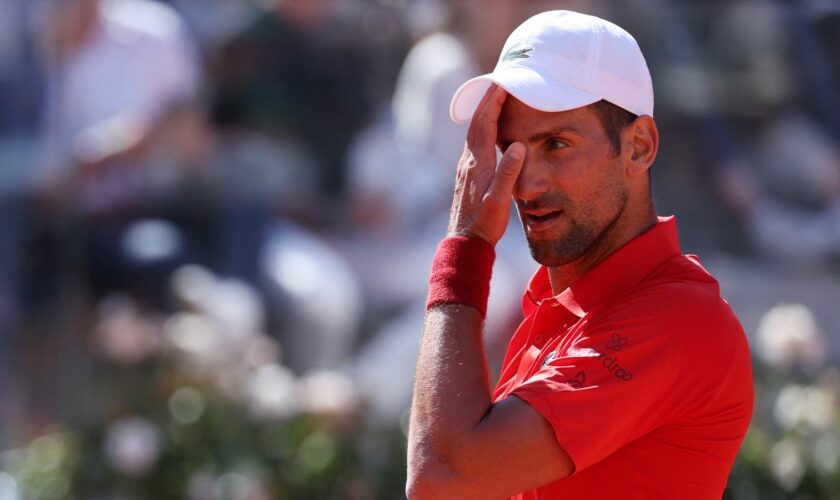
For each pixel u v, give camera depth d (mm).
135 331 16969
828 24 17594
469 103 7762
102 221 17812
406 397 16734
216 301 17234
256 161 17844
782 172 17594
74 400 17109
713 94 17625
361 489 15867
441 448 6824
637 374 6898
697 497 7152
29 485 16500
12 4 18281
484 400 6902
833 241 17406
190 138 17938
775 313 17062
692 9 17656
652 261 7406
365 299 17344
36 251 17828
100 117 18062
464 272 7281
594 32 7324
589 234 7309
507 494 6844
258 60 17969
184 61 18141
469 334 7125
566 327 7562
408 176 17562
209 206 17750
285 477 15875
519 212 7465
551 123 7195
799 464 15070
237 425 16250
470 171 7461
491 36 17500
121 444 16141
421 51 17781
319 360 17219
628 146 7367
